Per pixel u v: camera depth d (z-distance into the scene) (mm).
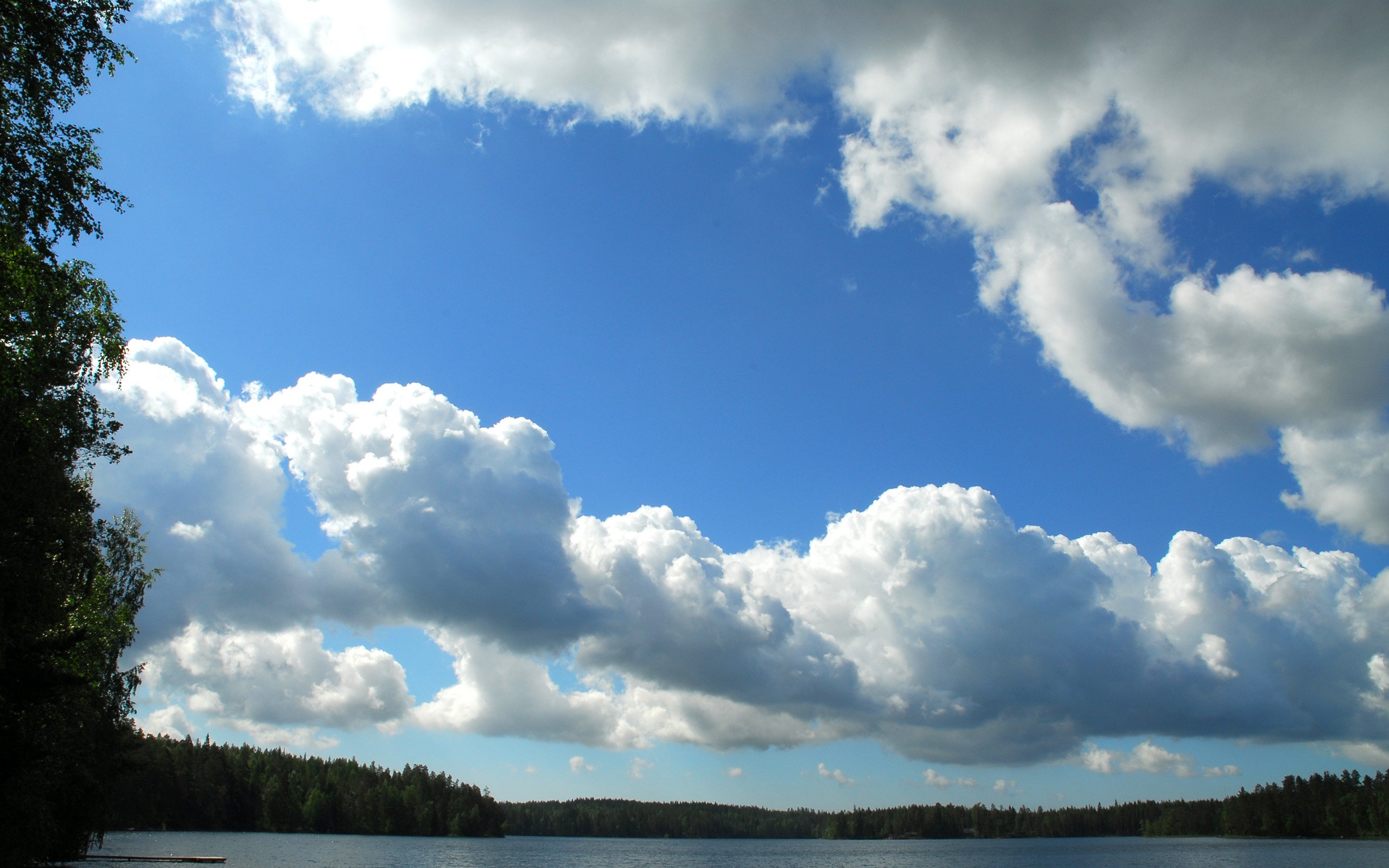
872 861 198375
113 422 38219
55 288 28391
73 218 26141
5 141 24172
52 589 36750
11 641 34344
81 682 38250
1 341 28391
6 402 29984
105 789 62375
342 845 179000
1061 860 193000
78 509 43500
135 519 68062
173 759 188375
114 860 100188
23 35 24094
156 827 183500
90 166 26234
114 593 63344
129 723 65938
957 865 178500
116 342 33875
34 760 42562
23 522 33500
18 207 25094
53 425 33969
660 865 178000
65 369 33375
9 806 42812
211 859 104250
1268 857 188875
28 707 38031
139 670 65938
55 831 47688
